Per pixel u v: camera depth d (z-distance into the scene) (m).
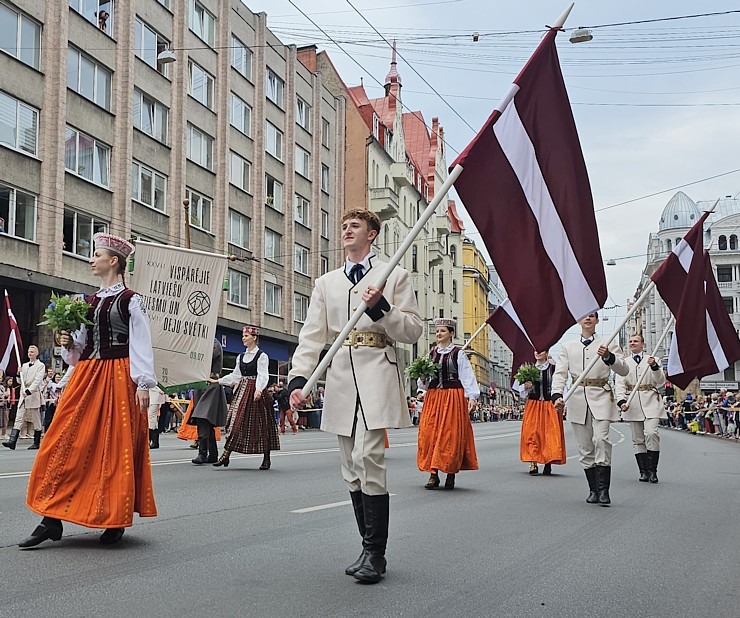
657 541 6.71
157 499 8.47
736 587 5.20
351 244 5.37
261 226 39.16
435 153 70.94
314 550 5.91
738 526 7.57
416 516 7.89
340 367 5.25
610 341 8.93
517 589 4.97
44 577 4.84
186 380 12.27
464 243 89.56
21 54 24.38
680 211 83.88
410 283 5.38
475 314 90.00
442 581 5.11
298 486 9.95
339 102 49.38
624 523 7.63
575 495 9.83
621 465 14.92
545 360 12.98
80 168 26.81
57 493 5.68
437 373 10.59
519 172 6.59
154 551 5.71
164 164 31.61
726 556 6.16
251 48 38.97
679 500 9.48
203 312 12.44
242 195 37.81
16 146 24.08
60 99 25.52
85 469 5.70
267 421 12.27
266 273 40.03
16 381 21.56
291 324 42.09
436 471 10.39
